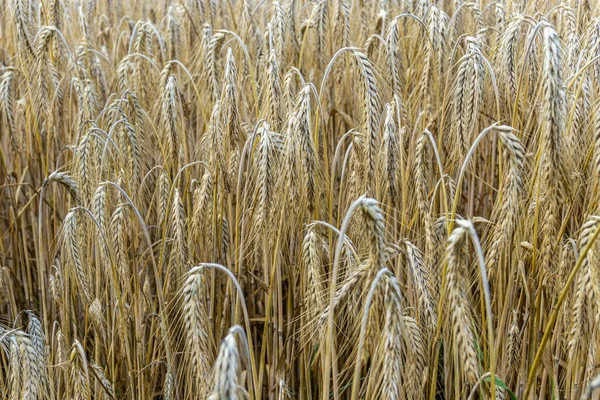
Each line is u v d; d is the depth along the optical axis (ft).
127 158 14.85
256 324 16.02
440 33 14.89
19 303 18.75
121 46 23.77
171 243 15.49
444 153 14.74
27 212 20.25
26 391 10.66
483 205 16.72
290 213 12.60
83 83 18.40
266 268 13.21
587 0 16.65
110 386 12.97
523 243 11.82
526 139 13.24
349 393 13.56
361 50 17.17
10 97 17.58
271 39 15.64
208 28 16.88
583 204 12.02
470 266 13.71
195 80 19.42
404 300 13.80
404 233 13.71
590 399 11.14
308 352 13.25
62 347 13.00
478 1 18.86
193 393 12.99
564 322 11.62
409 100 15.67
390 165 11.94
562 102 9.47
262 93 15.39
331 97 18.44
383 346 9.25
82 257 13.20
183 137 15.72
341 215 13.29
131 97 15.72
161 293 12.61
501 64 14.02
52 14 19.69
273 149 12.17
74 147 15.49
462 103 12.43
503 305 12.57
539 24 10.45
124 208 13.04
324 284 12.80
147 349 15.14
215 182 13.33
